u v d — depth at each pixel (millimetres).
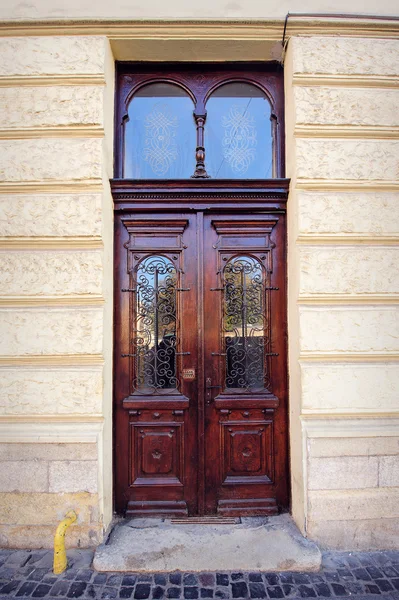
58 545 2434
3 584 2332
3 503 2693
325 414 2748
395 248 2834
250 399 3025
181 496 3014
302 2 2906
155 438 3031
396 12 2918
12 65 2828
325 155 2846
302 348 2754
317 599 2219
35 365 2752
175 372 3053
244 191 3025
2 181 2781
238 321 3082
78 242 2770
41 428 2711
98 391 2730
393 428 2732
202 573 2412
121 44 2973
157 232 3082
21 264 2766
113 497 2965
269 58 3146
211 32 2920
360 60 2883
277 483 3023
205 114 3221
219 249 3088
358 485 2711
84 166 2791
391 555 2639
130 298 3055
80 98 2832
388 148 2875
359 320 2789
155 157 3252
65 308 2760
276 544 2596
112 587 2307
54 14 2836
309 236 2799
